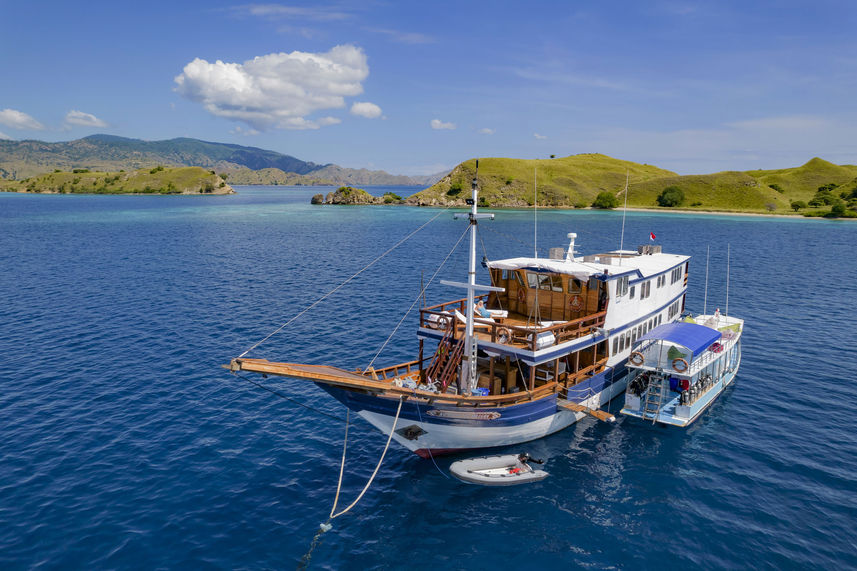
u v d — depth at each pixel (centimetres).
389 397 2077
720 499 2117
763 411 2948
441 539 1881
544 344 2381
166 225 15138
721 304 5628
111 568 1719
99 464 2359
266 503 2091
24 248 9806
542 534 1908
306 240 11488
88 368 3541
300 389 3275
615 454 2478
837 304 5638
